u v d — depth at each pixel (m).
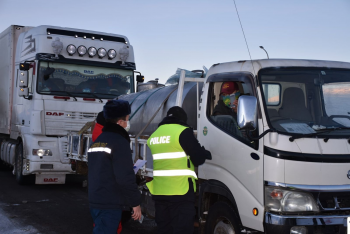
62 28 10.92
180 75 5.88
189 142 4.34
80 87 10.64
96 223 3.84
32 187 11.04
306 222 3.88
